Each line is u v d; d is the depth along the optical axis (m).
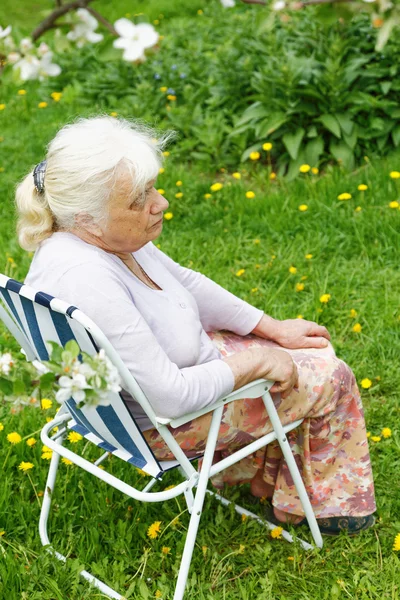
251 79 5.61
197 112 5.80
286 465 2.41
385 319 3.62
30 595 2.30
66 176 2.00
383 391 3.25
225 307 2.55
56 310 1.84
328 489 2.43
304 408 2.26
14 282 1.95
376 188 4.68
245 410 2.25
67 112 6.80
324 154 5.36
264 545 2.52
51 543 2.46
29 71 1.49
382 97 5.34
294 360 2.32
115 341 1.97
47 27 1.36
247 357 2.11
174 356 2.16
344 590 2.28
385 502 2.65
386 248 4.13
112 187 1.99
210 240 4.45
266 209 4.68
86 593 2.32
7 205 5.21
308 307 3.74
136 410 2.14
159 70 6.44
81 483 2.70
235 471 2.62
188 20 9.05
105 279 2.00
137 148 2.02
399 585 2.29
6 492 2.67
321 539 2.44
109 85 6.81
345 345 3.52
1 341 3.71
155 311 2.15
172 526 2.51
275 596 2.31
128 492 2.08
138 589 2.36
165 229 4.68
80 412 2.11
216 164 5.49
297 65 5.37
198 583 2.34
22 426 3.02
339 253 4.23
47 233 2.15
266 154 5.45
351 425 2.40
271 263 4.10
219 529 2.57
